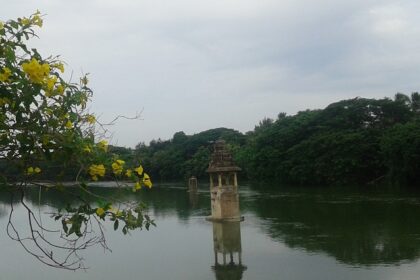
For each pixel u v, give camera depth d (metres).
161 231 36.94
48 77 4.05
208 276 23.08
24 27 4.21
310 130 83.31
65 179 4.45
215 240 32.16
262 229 35.19
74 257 27.75
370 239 28.81
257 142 90.00
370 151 72.06
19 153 4.08
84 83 4.66
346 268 22.61
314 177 76.88
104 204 4.48
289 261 24.77
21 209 50.62
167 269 24.75
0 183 4.27
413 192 54.81
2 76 3.75
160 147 149.62
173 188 92.00
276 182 86.19
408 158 60.53
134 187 4.82
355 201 48.84
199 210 51.31
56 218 4.70
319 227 34.41
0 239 33.69
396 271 21.59
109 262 26.47
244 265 24.75
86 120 4.55
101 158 4.37
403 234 29.75
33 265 25.95
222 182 42.81
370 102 80.75
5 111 3.92
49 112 4.10
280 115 130.25
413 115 81.06
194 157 118.81
